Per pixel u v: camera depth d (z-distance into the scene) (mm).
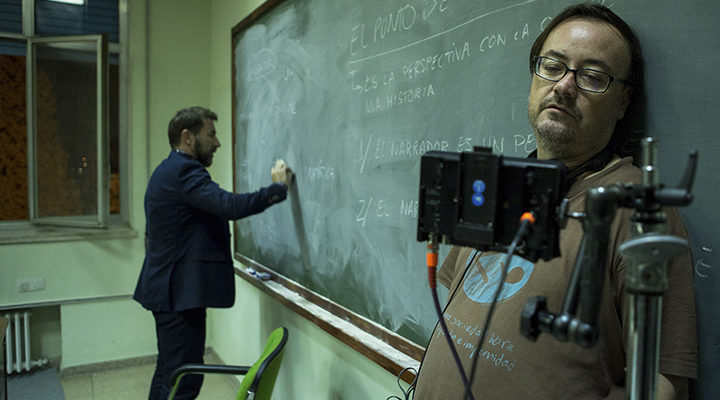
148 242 2188
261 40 2396
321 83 1819
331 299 1796
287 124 2127
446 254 1225
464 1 1156
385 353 1389
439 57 1235
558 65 805
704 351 756
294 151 2062
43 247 3061
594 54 773
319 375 1912
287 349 2211
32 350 3215
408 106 1351
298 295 2053
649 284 463
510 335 774
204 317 2230
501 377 767
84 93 3070
